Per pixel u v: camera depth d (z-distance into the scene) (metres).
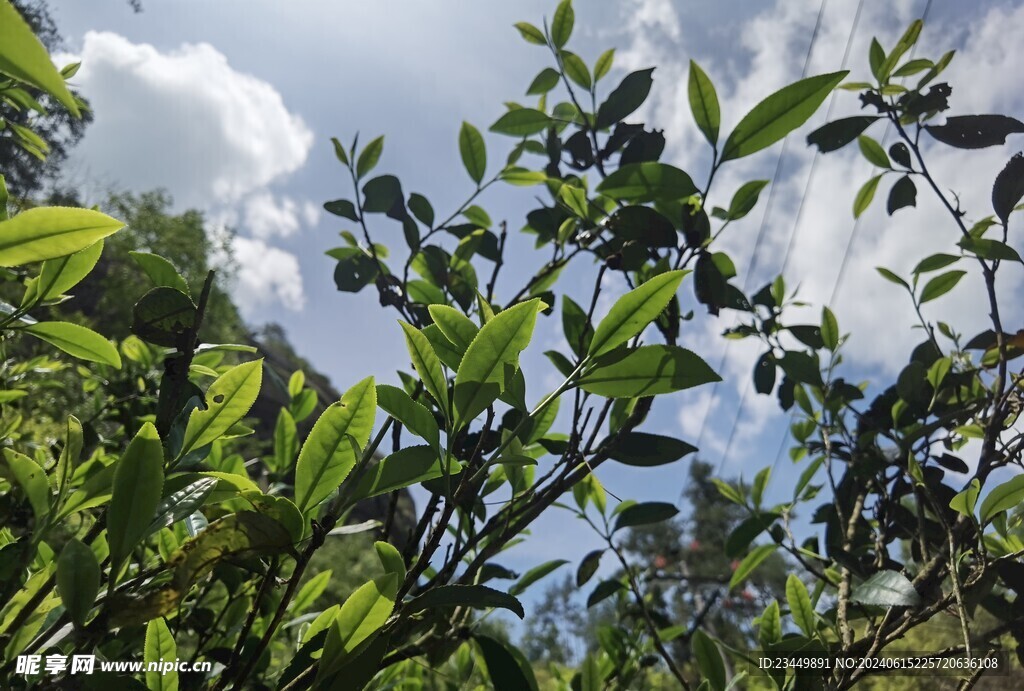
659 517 1.47
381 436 0.69
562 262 1.36
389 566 0.71
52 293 0.75
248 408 0.69
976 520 0.97
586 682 1.48
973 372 1.38
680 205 1.20
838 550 1.16
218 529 0.56
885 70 1.39
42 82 0.35
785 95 0.94
